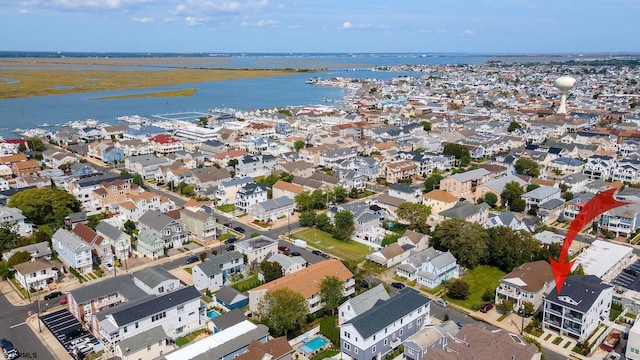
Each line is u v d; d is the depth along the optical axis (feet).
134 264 351.25
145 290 291.79
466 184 501.15
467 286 298.35
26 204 413.39
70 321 274.98
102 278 328.29
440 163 610.65
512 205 462.19
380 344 239.91
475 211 422.00
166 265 350.02
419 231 400.26
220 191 488.44
